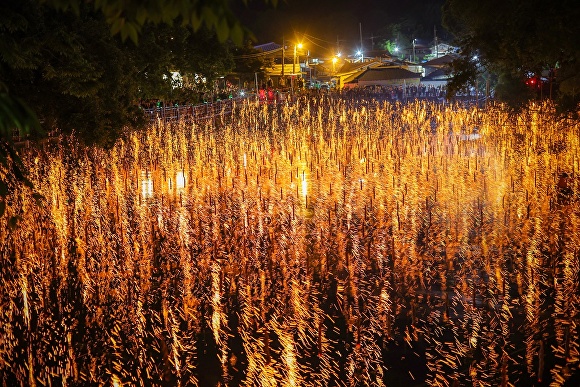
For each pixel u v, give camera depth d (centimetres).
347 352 1182
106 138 2025
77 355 1198
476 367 1095
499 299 1383
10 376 1124
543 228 1817
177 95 3077
